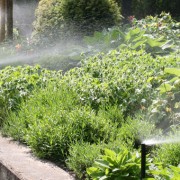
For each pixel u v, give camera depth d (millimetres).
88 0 14023
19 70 9656
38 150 7035
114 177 5672
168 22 14203
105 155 6055
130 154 5840
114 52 10430
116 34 12250
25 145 7574
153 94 7906
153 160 6340
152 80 8211
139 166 5695
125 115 7867
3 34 15891
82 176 6320
